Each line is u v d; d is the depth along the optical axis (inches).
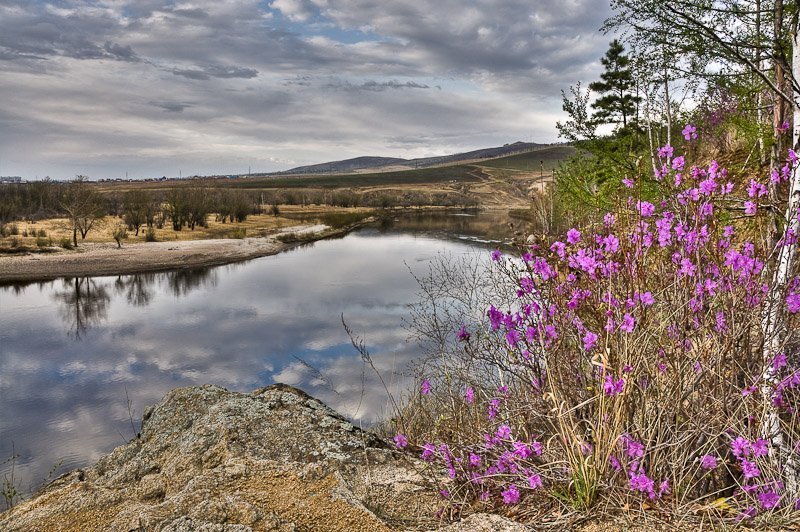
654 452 103.0
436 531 93.3
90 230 2330.2
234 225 2915.8
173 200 2568.9
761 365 109.7
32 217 2780.5
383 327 753.6
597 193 309.7
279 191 6678.2
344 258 1675.7
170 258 1696.6
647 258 117.6
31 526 104.1
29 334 885.8
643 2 162.1
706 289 113.1
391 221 3462.1
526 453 110.0
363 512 101.6
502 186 7175.2
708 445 108.8
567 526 96.0
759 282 115.6
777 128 150.6
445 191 7076.8
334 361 599.2
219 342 786.8
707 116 378.3
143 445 149.3
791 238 115.2
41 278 1430.9
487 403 132.6
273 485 112.0
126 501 114.4
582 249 111.1
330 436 141.4
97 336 864.3
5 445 475.5
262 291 1186.6
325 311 923.4
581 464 100.5
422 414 167.8
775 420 105.5
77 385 636.7
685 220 117.5
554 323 114.1
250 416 148.6
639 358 104.1
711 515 96.8
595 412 108.3
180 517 94.1
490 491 113.0
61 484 138.6
